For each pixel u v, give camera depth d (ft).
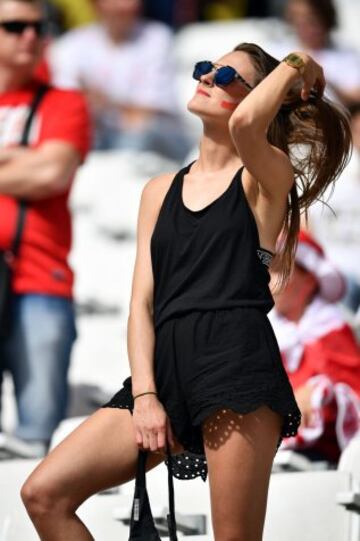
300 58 37.29
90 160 93.71
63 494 37.01
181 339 36.94
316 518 44.19
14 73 60.95
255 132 36.76
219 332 36.65
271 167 37.24
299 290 54.80
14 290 58.90
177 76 108.06
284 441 52.31
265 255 37.65
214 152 38.65
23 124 60.39
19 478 47.96
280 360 37.06
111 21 100.53
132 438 37.45
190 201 38.09
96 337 71.41
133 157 95.25
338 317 54.75
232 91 38.45
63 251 59.88
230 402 35.83
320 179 39.88
